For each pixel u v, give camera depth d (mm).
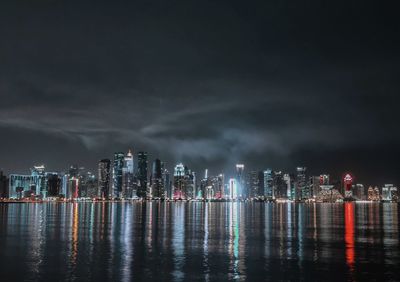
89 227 144500
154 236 115375
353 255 82250
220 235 119250
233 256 80750
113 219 195000
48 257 78125
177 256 80500
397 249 90625
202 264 72375
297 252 86062
